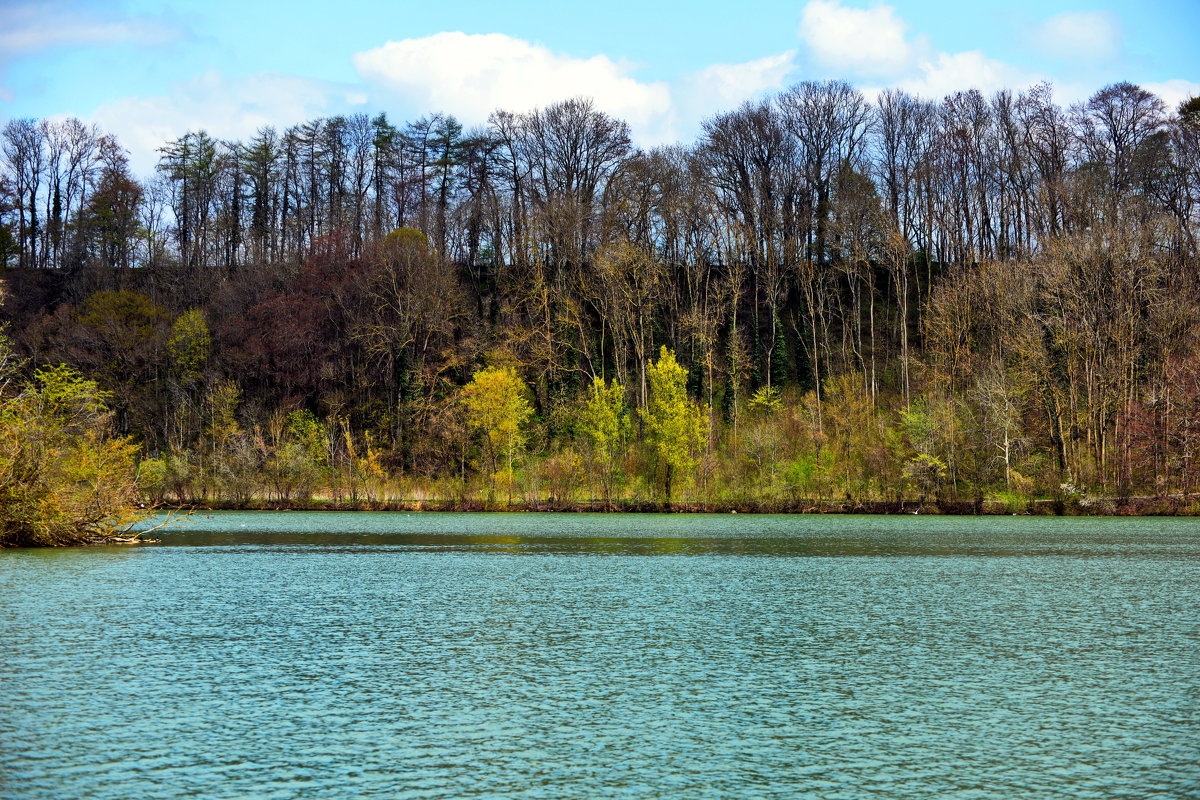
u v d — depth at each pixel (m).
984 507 83.75
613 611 34.12
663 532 68.56
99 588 38.84
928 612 34.12
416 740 19.42
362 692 22.92
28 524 53.22
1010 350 91.12
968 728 20.41
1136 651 27.66
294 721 20.59
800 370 110.69
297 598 36.69
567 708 21.72
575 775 17.50
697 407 93.19
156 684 23.45
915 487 84.69
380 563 48.47
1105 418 85.50
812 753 18.77
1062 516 81.88
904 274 108.75
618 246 109.75
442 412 97.88
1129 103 110.25
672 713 21.39
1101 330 86.12
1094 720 20.97
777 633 30.28
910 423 85.81
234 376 108.75
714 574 44.53
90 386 55.94
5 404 52.12
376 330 108.88
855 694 22.97
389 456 99.88
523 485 91.75
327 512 90.12
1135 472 84.38
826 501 86.81
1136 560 50.38
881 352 111.06
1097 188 100.88
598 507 89.69
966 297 99.38
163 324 110.81
